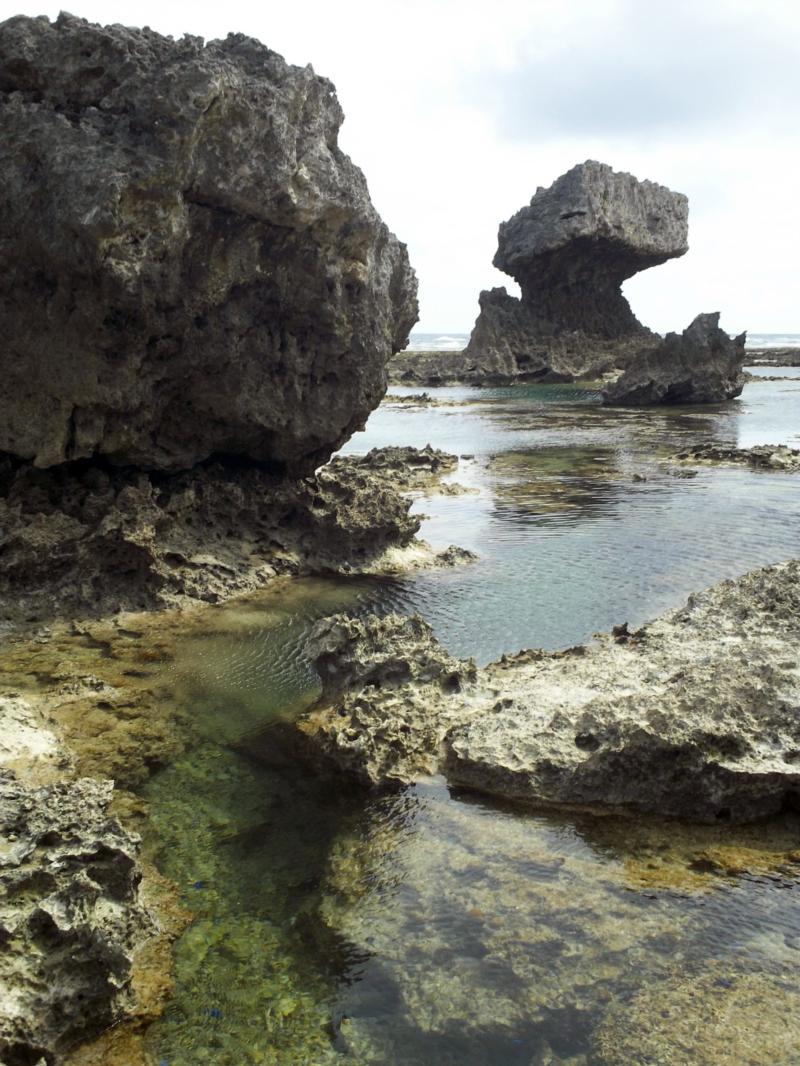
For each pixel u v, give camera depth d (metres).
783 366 110.94
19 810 8.95
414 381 99.62
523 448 44.62
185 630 17.12
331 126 19.03
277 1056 7.19
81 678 14.55
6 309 16.88
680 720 10.52
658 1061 6.95
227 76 15.81
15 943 7.38
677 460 38.19
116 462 19.08
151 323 17.12
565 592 19.25
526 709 12.07
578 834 10.05
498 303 105.31
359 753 11.34
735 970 7.84
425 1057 7.12
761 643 13.15
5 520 17.30
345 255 19.67
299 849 9.95
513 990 7.74
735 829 10.05
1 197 15.95
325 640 13.49
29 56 15.59
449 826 10.29
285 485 21.89
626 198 102.19
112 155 15.32
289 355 20.00
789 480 32.00
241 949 8.35
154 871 9.55
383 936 8.48
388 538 22.41
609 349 107.25
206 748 12.35
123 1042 7.36
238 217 17.31
